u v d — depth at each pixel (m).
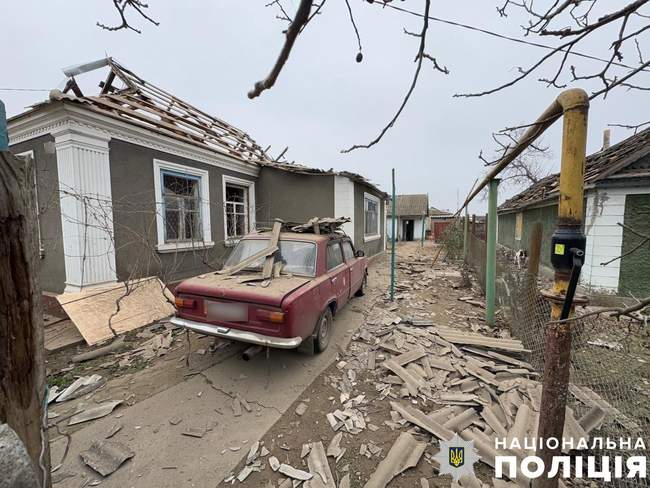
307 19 1.00
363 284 7.11
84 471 2.18
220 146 8.78
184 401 2.99
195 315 3.43
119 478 2.12
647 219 6.46
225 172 8.15
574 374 3.35
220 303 3.29
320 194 9.34
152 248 5.91
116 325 4.59
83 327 4.30
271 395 3.09
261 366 3.66
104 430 2.59
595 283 6.94
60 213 4.89
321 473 2.15
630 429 2.47
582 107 1.50
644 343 3.68
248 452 2.35
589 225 7.04
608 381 3.20
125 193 5.47
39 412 1.07
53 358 3.89
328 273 4.20
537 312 3.81
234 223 8.85
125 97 7.00
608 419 2.55
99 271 5.00
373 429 2.62
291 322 3.04
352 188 9.45
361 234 10.96
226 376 3.43
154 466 2.22
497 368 3.52
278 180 9.63
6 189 0.94
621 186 6.60
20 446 0.87
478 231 12.74
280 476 2.14
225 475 2.15
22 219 0.99
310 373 3.51
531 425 2.56
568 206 1.56
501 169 3.78
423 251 18.27
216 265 7.51
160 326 4.88
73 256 4.81
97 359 3.87
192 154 6.93
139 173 5.73
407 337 4.35
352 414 2.80
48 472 1.11
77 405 2.94
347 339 4.45
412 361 3.68
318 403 2.97
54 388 3.22
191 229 6.77
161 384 3.29
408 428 2.63
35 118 4.86
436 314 5.78
